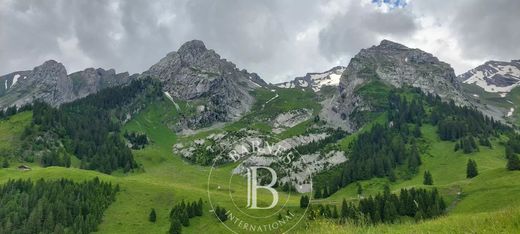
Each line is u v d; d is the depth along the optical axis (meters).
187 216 144.25
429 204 141.00
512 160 174.88
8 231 143.38
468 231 21.06
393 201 141.62
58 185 177.50
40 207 150.25
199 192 191.25
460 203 151.75
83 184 185.62
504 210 24.19
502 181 160.50
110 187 185.38
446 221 25.17
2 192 171.75
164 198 184.25
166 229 152.12
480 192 156.00
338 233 23.62
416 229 23.00
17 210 154.50
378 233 22.80
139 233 150.75
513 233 18.94
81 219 150.75
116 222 159.88
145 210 171.50
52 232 143.62
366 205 136.38
